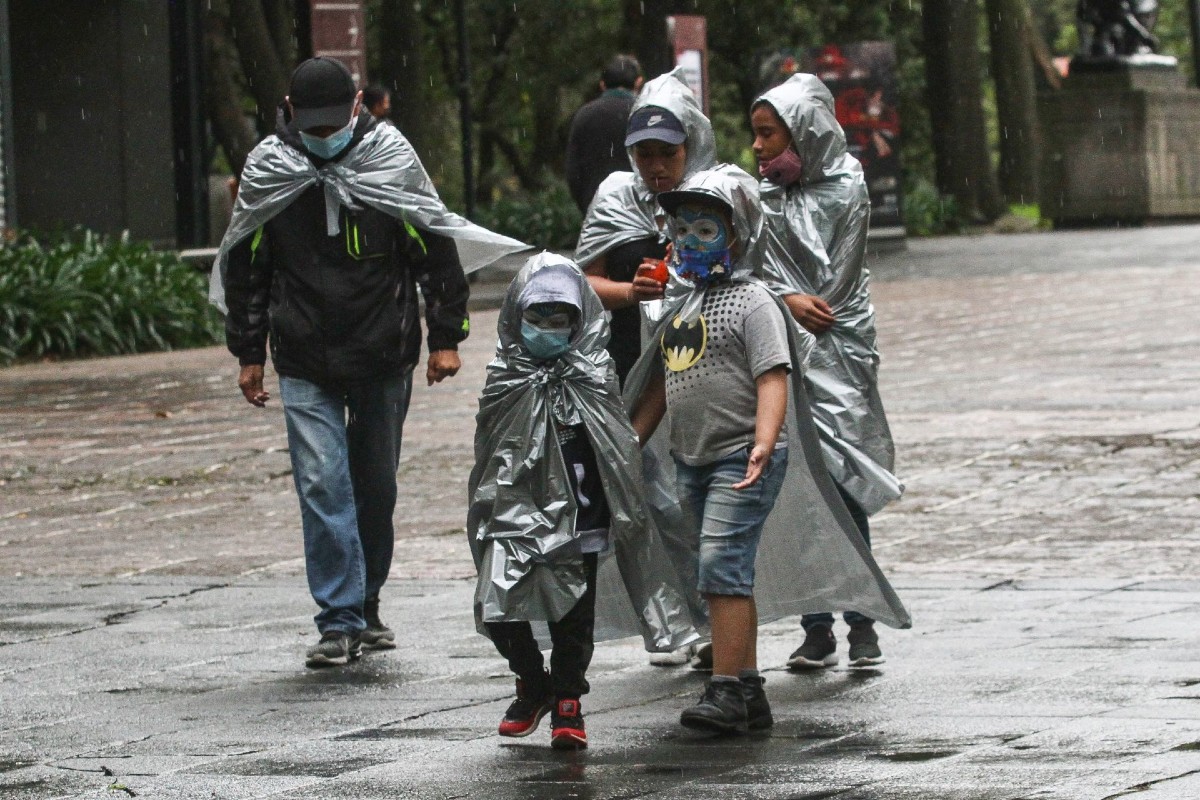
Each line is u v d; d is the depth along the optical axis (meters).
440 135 137.50
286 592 24.48
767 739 16.50
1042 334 53.31
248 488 33.41
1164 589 22.97
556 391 16.56
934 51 122.25
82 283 59.38
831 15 130.00
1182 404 39.34
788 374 17.45
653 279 17.19
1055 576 24.05
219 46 99.12
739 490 16.75
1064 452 33.94
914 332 54.78
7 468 35.78
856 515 20.02
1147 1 121.75
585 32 129.50
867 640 19.42
